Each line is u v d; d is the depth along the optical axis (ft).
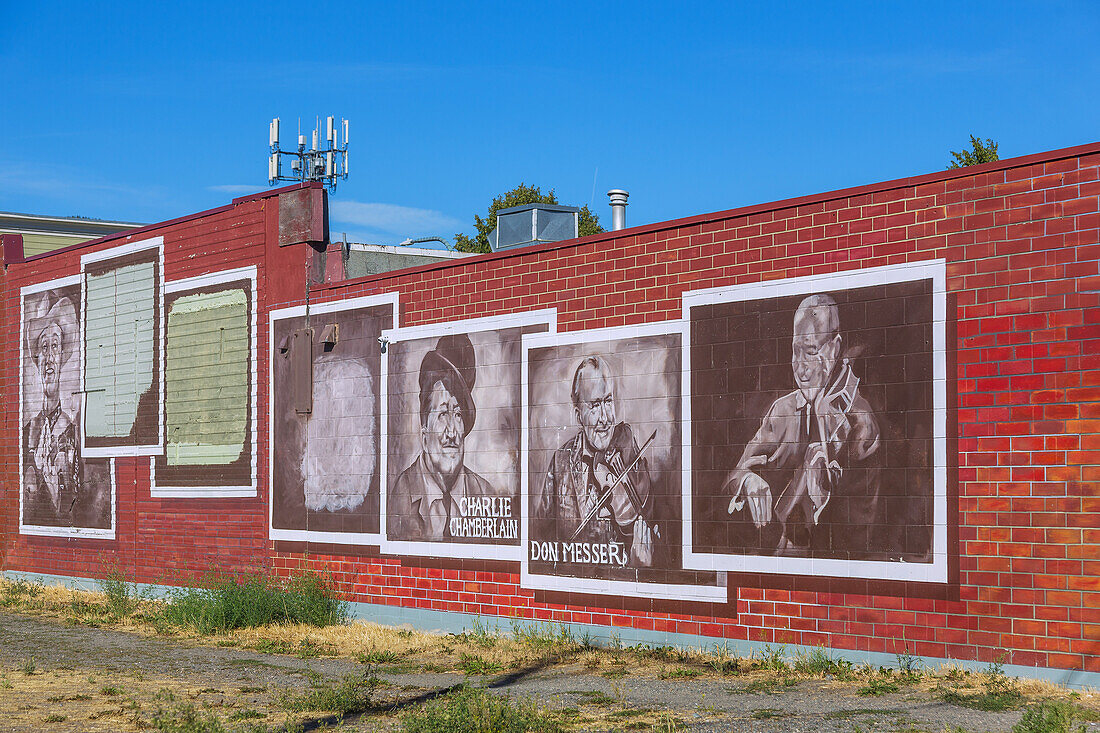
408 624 57.47
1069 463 37.11
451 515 55.83
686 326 47.37
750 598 44.70
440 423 56.65
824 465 42.83
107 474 76.54
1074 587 36.81
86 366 79.00
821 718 33.81
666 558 47.42
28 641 55.88
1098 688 36.09
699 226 47.21
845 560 42.04
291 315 64.54
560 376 51.80
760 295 45.14
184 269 71.72
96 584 76.79
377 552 59.16
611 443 49.65
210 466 68.95
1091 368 36.86
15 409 85.10
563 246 52.06
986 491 38.83
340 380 61.62
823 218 43.50
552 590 51.55
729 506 45.52
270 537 65.00
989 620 38.55
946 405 39.91
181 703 39.27
